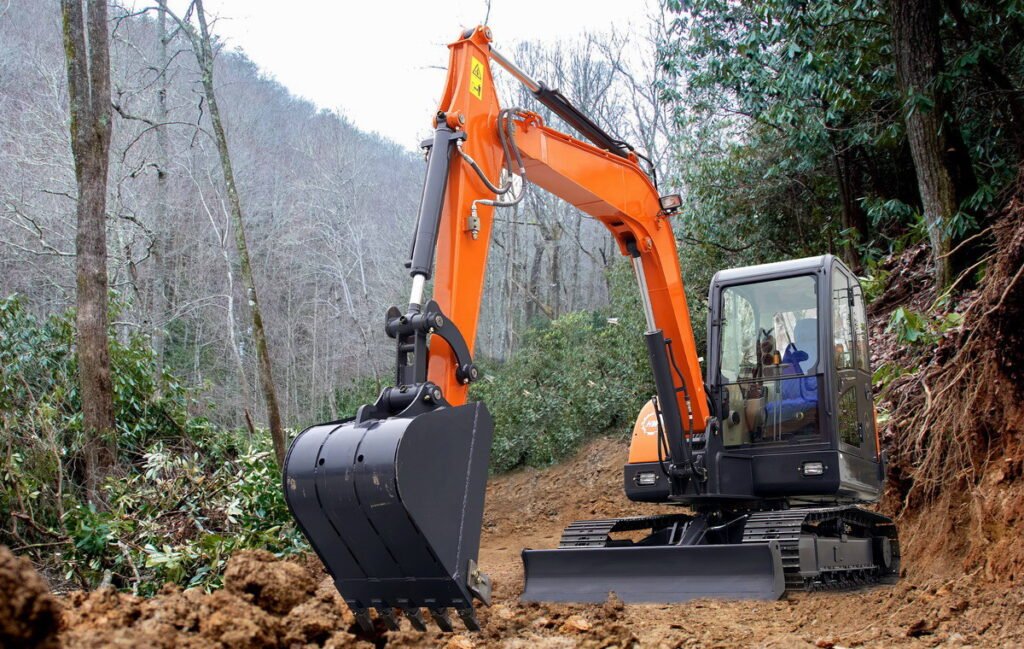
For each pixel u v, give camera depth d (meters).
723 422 7.75
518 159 6.22
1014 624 4.74
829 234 17.83
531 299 35.66
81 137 10.16
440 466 4.56
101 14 10.36
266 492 8.82
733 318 7.94
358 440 4.47
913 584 6.24
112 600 3.80
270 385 12.62
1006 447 6.27
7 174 22.53
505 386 19.75
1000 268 6.58
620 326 18.83
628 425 17.58
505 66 6.63
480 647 5.02
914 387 8.98
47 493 8.45
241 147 35.69
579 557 6.97
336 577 4.68
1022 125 13.02
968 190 12.13
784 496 7.53
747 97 15.93
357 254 34.19
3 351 10.16
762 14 14.36
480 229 5.91
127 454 10.77
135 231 23.17
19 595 2.61
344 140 41.25
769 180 17.83
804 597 6.40
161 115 24.58
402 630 4.99
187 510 8.98
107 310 10.81
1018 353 6.30
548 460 18.00
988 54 12.80
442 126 5.83
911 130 12.25
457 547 4.56
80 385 10.28
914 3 12.01
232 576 4.24
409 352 5.11
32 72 25.38
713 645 5.06
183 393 11.87
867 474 8.04
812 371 7.54
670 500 7.79
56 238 23.27
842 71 13.62
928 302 12.76
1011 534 5.62
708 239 18.28
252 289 13.16
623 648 4.98
